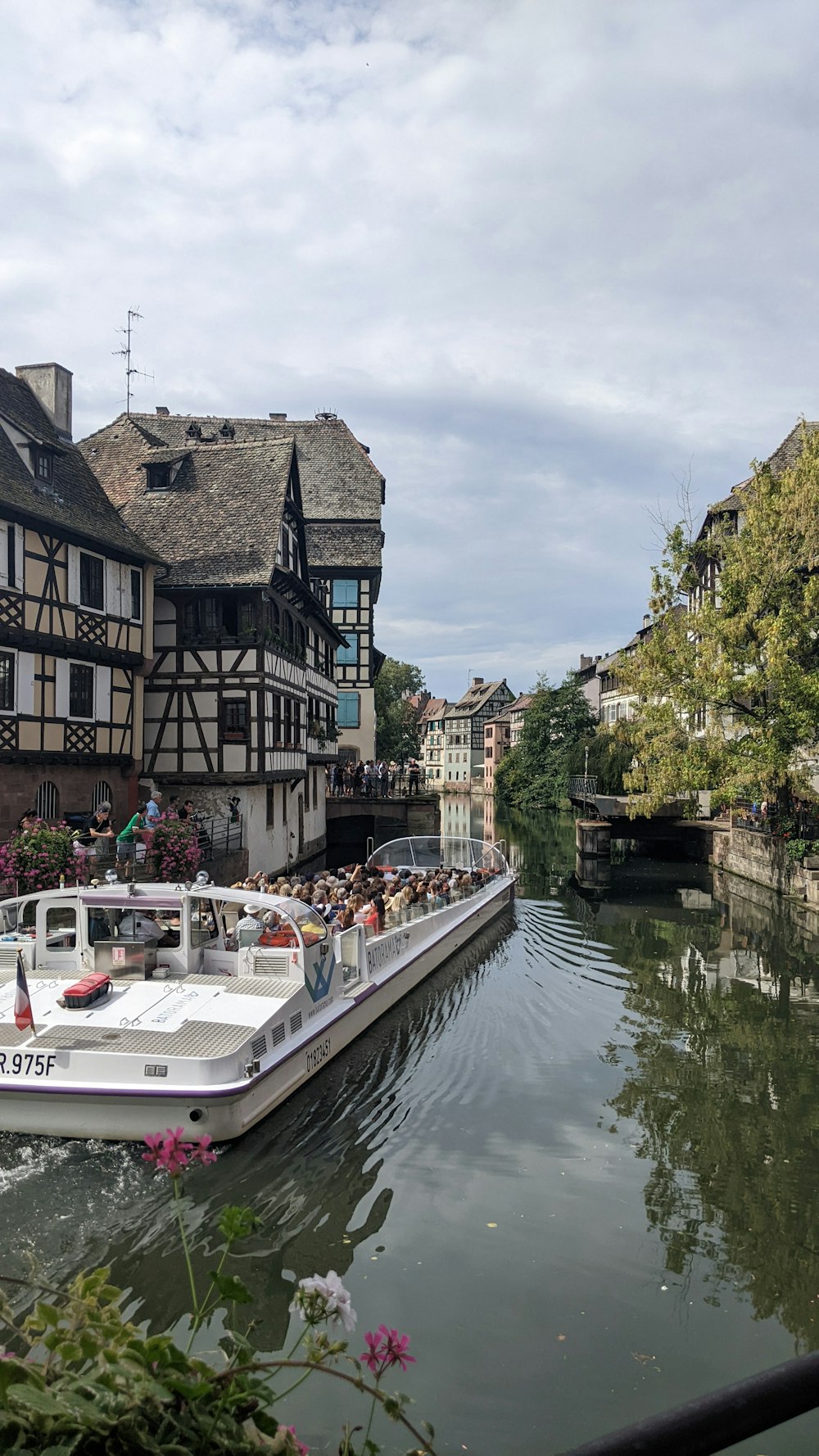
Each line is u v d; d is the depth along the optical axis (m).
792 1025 12.66
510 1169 7.95
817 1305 6.04
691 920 21.03
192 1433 1.80
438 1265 6.38
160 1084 7.78
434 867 22.92
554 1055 11.19
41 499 19.08
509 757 77.56
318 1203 7.22
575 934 19.23
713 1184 7.79
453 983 14.91
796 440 32.69
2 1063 7.92
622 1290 6.16
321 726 32.75
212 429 44.53
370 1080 10.06
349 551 42.88
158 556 22.95
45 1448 1.69
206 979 9.48
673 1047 11.63
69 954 9.79
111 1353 1.92
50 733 18.89
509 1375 5.23
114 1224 6.78
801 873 22.69
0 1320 2.29
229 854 20.91
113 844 17.12
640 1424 1.20
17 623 17.97
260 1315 5.73
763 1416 1.20
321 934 10.49
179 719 23.64
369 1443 2.13
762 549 23.97
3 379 21.06
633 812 26.89
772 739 23.34
